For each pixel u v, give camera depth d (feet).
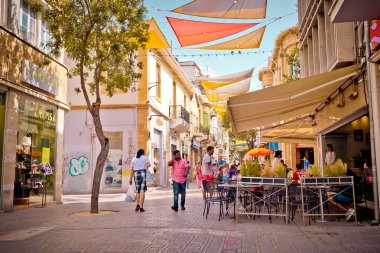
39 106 43.93
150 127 78.48
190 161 130.82
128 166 74.90
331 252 17.84
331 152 39.04
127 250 18.56
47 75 44.47
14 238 22.16
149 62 78.69
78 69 39.83
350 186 27.76
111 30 38.14
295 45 91.56
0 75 35.88
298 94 30.14
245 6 35.76
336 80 30.07
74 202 49.90
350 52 31.96
